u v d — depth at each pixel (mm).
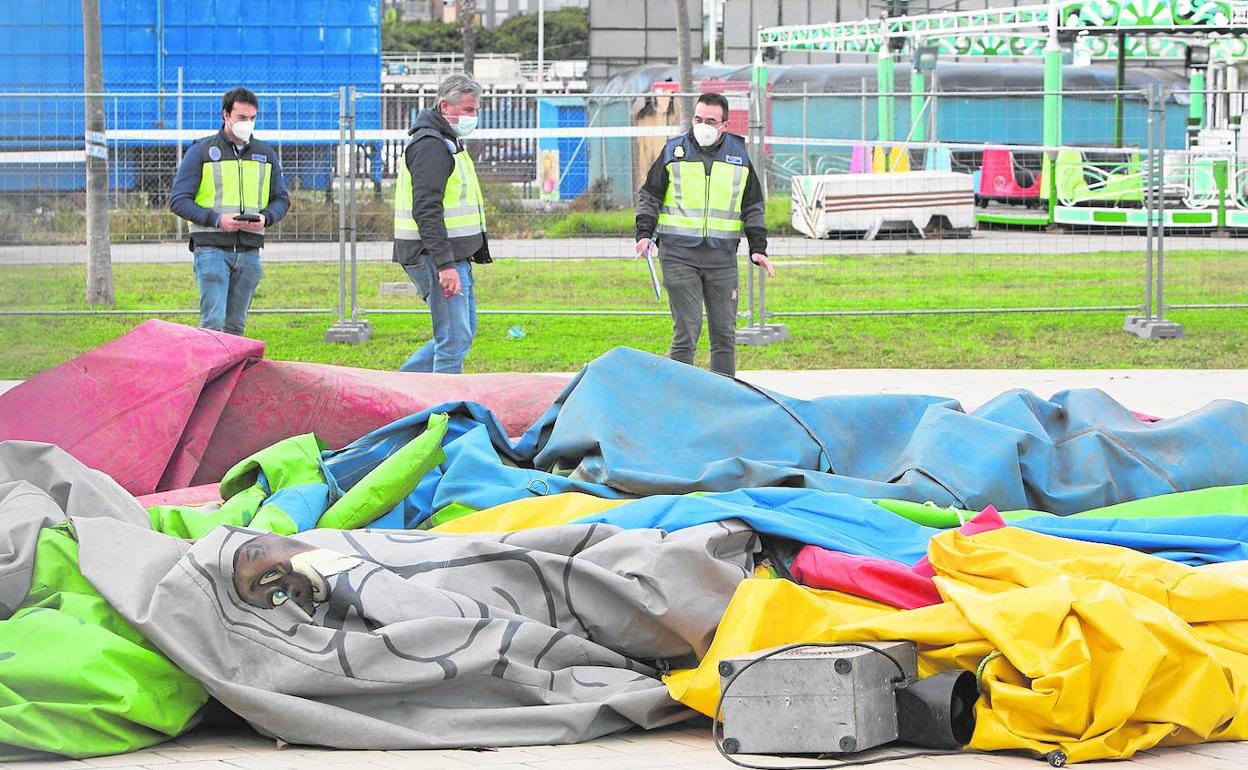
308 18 34531
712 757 4742
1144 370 14836
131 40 34281
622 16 55031
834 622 5227
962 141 37656
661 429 7098
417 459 6426
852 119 38438
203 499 7027
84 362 7441
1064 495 7148
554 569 5355
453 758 4715
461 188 10844
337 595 5047
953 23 37281
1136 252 23375
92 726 4660
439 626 4996
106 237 17078
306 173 19547
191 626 4875
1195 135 37125
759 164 16281
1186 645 4680
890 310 19094
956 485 6953
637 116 30641
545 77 61781
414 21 102438
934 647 5043
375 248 19453
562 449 6984
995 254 22828
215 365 7488
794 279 22406
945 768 4559
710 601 5301
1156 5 31953
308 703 4797
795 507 6254
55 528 5328
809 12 55594
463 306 10930
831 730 4641
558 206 19750
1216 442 7543
